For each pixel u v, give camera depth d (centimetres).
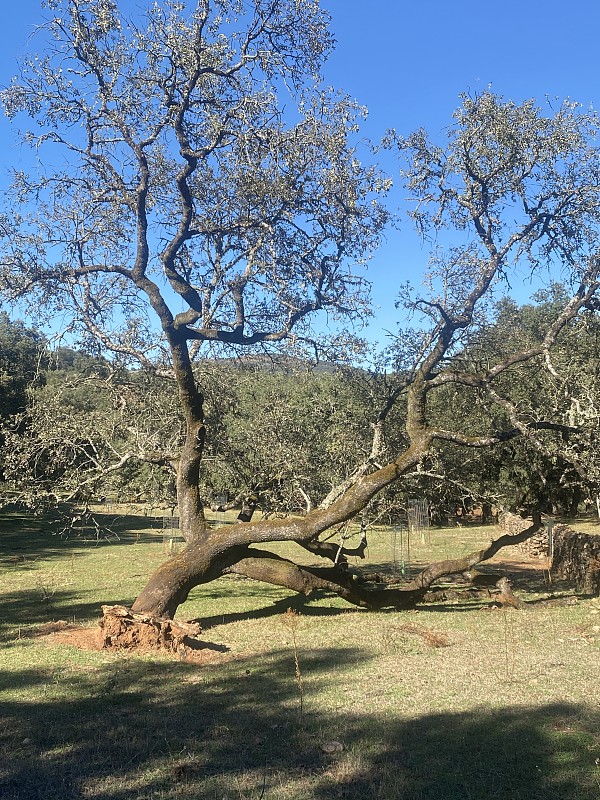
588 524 2623
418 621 1198
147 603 1039
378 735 578
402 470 1129
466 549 2491
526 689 725
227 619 1239
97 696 716
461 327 1190
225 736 581
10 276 1018
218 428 1439
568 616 1207
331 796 457
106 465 1342
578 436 1134
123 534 3294
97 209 1169
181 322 1083
